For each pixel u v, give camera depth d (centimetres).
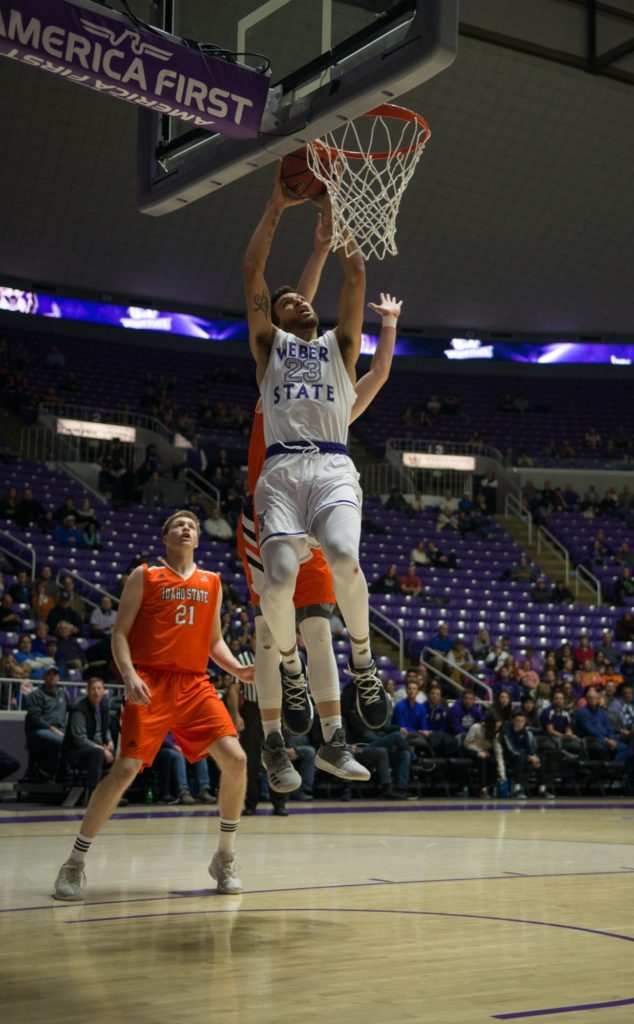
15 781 1136
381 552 1992
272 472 383
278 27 475
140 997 283
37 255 2384
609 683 1554
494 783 1359
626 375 2752
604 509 2341
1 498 1770
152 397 2367
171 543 479
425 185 2378
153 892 482
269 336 402
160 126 547
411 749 1285
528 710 1431
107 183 2266
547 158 2339
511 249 2538
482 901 469
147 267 2470
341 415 394
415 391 2688
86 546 1694
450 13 415
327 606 401
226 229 2412
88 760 1023
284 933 381
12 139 2131
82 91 2069
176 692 479
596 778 1485
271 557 370
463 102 2206
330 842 743
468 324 2711
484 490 2350
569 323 2723
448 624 1766
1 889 489
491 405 2686
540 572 2069
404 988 296
